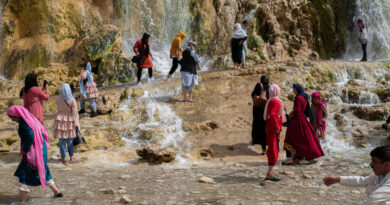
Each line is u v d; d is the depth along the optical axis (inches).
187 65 380.2
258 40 625.6
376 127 324.2
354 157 261.1
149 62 438.9
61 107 255.4
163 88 427.5
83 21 611.5
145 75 555.8
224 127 334.3
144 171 237.9
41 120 262.4
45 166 172.9
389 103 357.1
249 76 458.6
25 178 167.5
